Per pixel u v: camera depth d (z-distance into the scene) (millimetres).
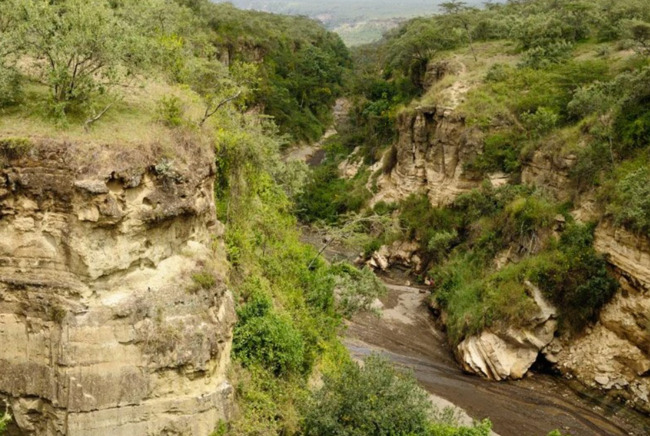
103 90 16781
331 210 60000
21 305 14773
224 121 24734
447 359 35719
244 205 25156
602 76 48062
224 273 18609
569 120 45562
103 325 14719
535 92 50188
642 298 31500
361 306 31672
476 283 38938
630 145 37188
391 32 128250
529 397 31281
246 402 18094
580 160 39000
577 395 31656
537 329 34219
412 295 44969
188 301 15961
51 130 15211
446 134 51969
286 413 18891
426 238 49250
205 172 17578
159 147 16094
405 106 64750
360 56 124500
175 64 24844
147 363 15133
